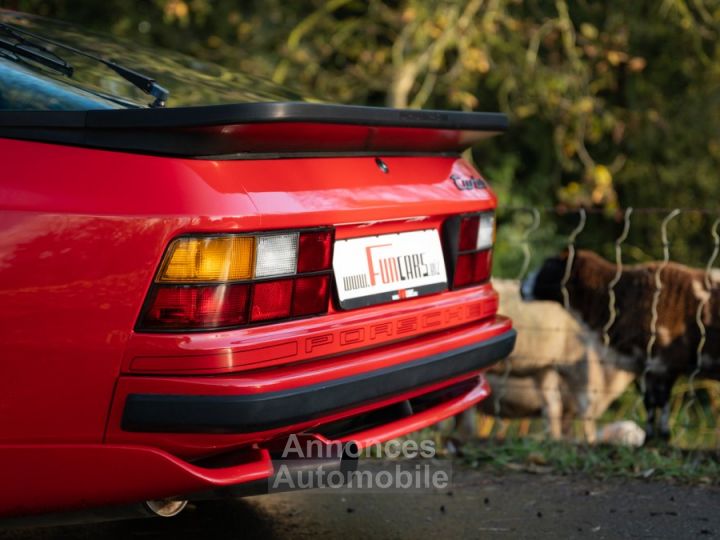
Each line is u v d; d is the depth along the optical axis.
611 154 10.87
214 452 2.11
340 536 2.91
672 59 10.55
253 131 2.10
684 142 10.56
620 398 6.48
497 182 10.41
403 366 2.39
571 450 3.77
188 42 10.29
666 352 4.68
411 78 9.48
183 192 2.07
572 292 4.86
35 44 2.69
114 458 2.07
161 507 2.23
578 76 9.68
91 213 2.05
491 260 2.85
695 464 3.61
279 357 2.15
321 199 2.25
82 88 2.36
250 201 2.11
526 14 10.34
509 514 3.09
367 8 10.33
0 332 2.03
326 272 2.26
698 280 4.62
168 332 2.05
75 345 2.04
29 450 2.07
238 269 2.09
